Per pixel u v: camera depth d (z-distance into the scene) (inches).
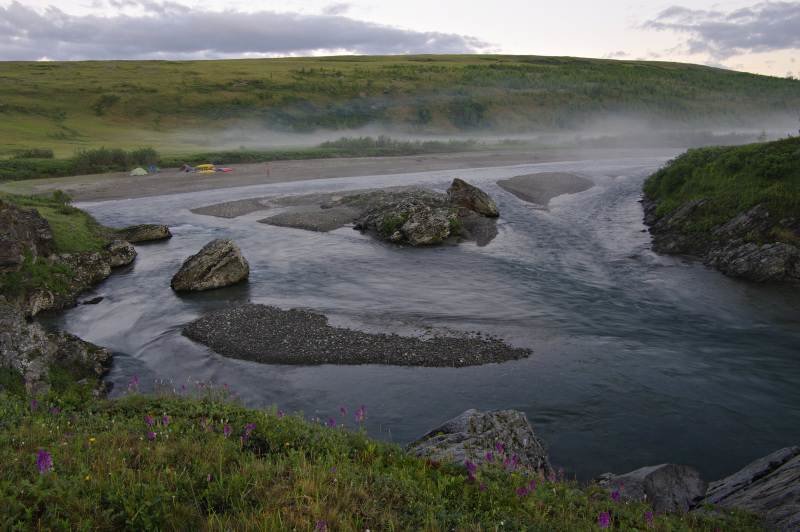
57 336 761.6
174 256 1416.1
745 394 679.7
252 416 395.5
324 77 6289.4
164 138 4212.6
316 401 675.4
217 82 5708.7
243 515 223.5
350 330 896.9
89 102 4822.8
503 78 6560.0
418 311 995.3
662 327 905.5
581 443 573.9
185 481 261.3
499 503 284.8
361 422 622.8
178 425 358.0
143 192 2356.1
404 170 3016.7
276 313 973.2
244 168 3070.9
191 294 1120.2
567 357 795.4
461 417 484.4
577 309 995.3
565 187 2282.2
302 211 1916.8
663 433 593.3
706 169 1558.8
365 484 276.1
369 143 4178.2
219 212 1955.0
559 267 1253.7
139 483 248.8
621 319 943.7
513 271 1232.8
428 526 243.3
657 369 754.2
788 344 826.8
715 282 1105.4
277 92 5531.5
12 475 247.1
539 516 274.7
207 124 4726.9
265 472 275.7
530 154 3804.1
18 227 1077.1
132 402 434.0
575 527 273.3
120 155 2972.4
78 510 226.2
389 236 1541.6
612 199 2006.6
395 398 681.6
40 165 2768.2
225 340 861.2
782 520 329.1
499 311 991.0
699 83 7106.3
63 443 301.1
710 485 455.8
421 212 1545.3
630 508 334.0
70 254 1198.3
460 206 1754.4
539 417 629.6
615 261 1280.8
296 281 1192.8
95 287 1170.6
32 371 630.5
